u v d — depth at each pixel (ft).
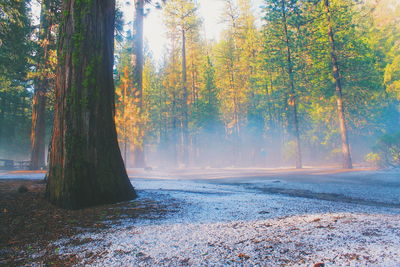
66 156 17.43
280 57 65.62
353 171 41.93
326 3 57.16
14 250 9.80
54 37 56.90
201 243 9.19
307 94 70.59
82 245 10.03
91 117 18.58
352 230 9.61
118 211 15.55
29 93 102.32
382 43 88.12
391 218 11.67
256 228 10.80
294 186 29.12
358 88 61.31
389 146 42.01
